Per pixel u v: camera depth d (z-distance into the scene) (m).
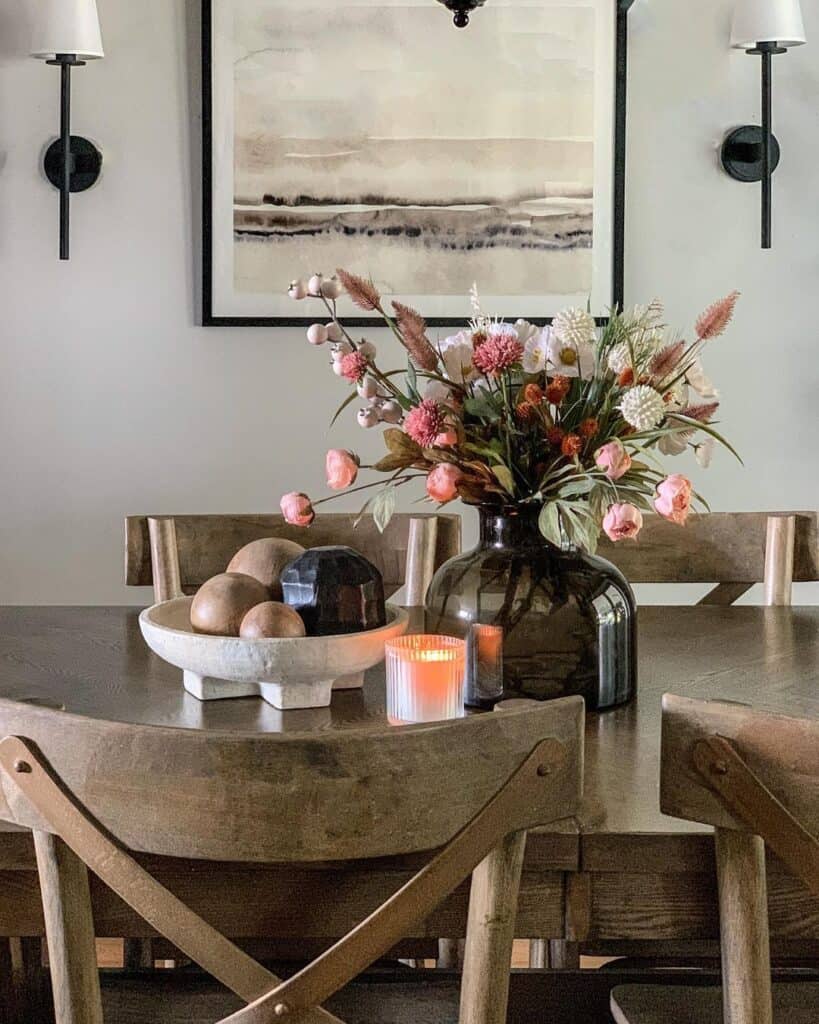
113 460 2.97
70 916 1.00
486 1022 0.99
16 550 2.99
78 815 0.95
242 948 1.40
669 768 0.99
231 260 2.91
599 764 1.26
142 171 2.91
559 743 0.96
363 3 2.86
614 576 1.47
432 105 2.88
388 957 1.52
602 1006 1.33
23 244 2.91
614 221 2.92
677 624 1.95
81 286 2.93
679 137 2.95
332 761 0.90
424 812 0.92
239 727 1.36
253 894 1.09
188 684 1.50
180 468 2.98
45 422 2.96
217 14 2.84
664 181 2.96
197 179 2.91
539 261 2.92
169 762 0.92
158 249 2.93
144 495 2.98
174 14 2.87
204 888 1.09
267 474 2.99
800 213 2.98
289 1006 0.94
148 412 2.96
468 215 2.91
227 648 1.38
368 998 1.26
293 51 2.86
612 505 1.34
